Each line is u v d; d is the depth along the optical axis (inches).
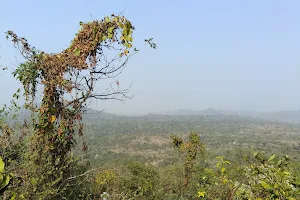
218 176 159.6
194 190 355.9
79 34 221.9
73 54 217.3
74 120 218.5
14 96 217.0
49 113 209.9
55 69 215.0
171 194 400.8
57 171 198.1
